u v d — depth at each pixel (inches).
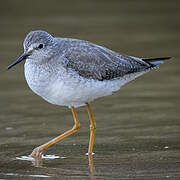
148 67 527.8
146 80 768.9
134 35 977.5
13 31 979.3
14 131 559.8
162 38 959.6
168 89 714.8
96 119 602.9
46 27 996.6
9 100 681.6
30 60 466.3
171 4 1187.3
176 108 632.4
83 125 585.0
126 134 543.2
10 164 455.8
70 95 466.3
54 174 425.7
